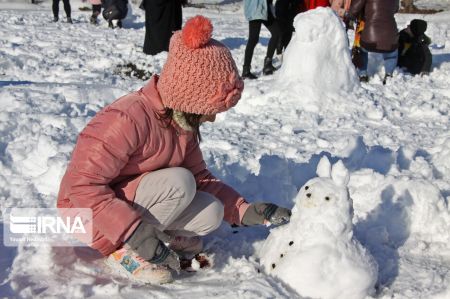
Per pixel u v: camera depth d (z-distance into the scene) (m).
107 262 2.72
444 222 3.28
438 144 5.54
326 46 7.02
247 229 3.25
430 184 3.38
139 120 2.56
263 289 2.51
